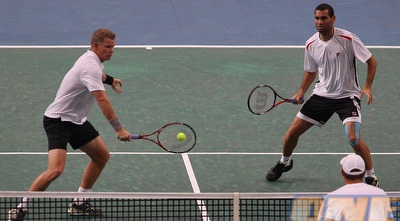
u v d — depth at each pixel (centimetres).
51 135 1875
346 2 3644
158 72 2948
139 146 2386
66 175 2186
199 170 2239
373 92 2795
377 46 3231
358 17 3497
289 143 2120
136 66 2997
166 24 3419
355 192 1484
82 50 3167
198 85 2845
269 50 3178
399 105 2702
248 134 2478
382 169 2255
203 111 2638
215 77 2914
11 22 3416
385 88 2831
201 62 3047
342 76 2045
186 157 2317
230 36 3312
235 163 2288
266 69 2991
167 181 2169
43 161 2278
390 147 2403
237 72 2958
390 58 3103
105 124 2525
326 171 2242
